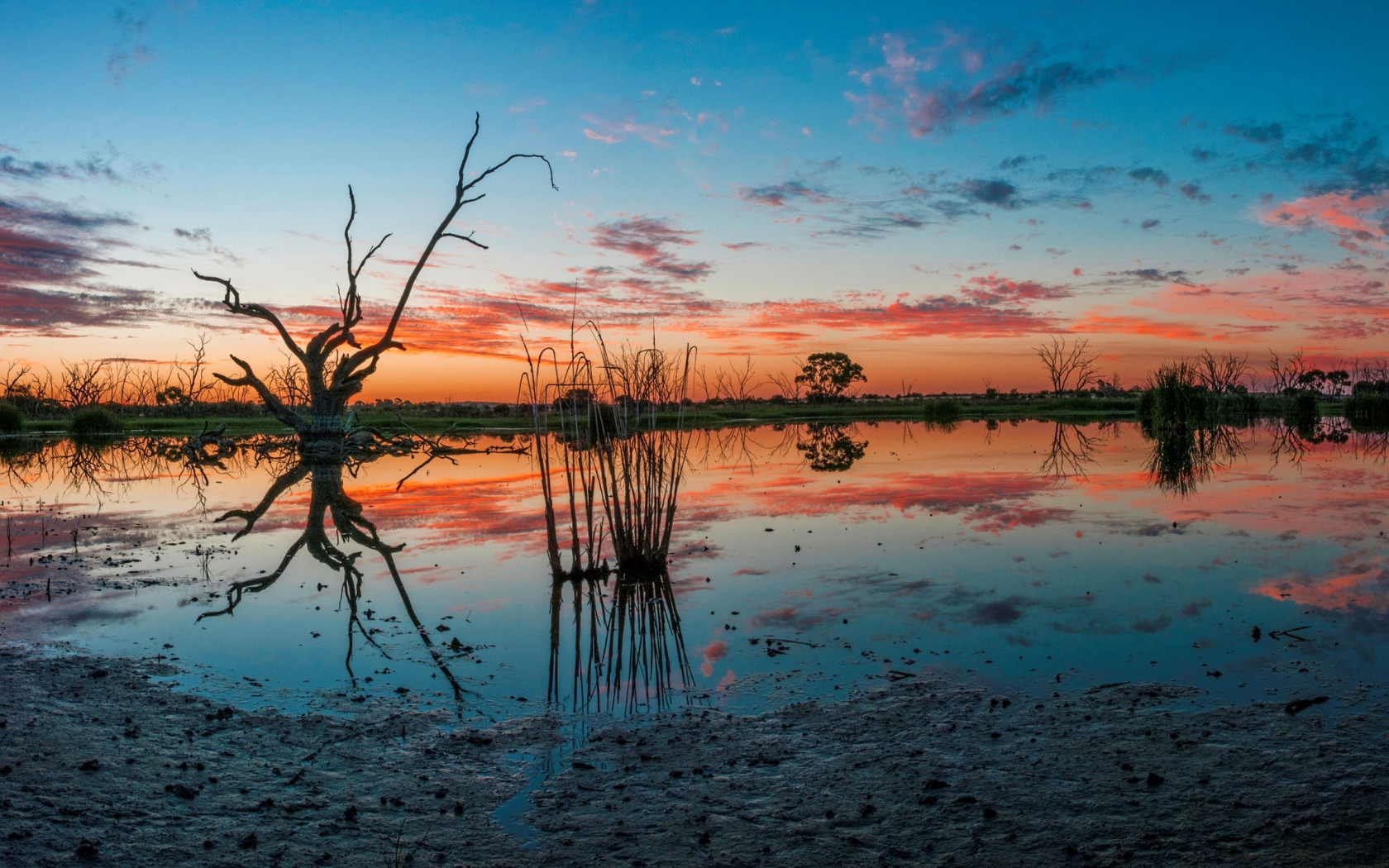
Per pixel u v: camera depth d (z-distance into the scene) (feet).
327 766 12.85
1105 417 165.27
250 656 18.47
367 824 11.02
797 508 40.22
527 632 20.29
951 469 58.08
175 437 132.77
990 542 30.19
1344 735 12.98
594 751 13.34
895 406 234.58
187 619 21.61
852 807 11.18
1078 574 25.00
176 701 15.67
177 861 10.04
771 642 18.98
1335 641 17.94
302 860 10.11
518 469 68.18
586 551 30.68
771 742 13.44
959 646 18.29
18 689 16.26
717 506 41.34
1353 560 26.09
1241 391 141.69
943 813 10.89
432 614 22.07
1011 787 11.58
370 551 31.27
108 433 142.82
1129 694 15.08
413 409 208.03
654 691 16.10
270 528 36.68
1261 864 9.50
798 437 108.88
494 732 14.15
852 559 27.99
